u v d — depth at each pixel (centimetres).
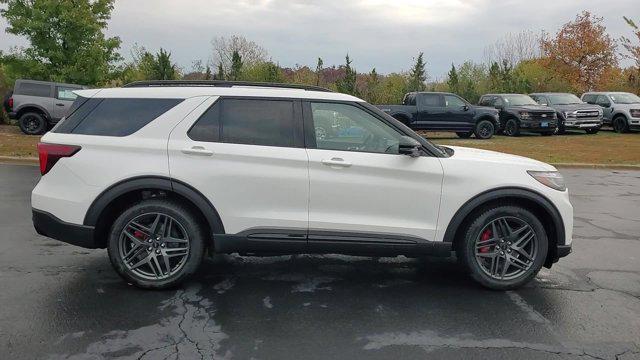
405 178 459
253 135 458
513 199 477
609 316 427
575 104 2367
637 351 366
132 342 362
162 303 433
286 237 454
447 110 2053
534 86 3488
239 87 473
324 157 454
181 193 445
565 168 1452
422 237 464
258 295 457
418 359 347
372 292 472
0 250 570
